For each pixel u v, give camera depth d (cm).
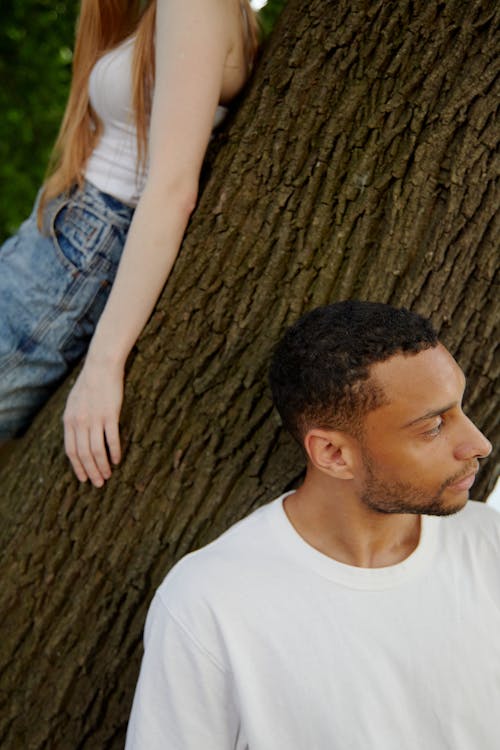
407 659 128
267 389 152
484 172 143
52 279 169
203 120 149
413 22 144
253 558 133
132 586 157
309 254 150
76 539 159
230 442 155
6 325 168
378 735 126
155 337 154
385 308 126
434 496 125
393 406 121
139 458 156
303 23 151
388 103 145
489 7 141
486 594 131
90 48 171
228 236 152
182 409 155
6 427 175
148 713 131
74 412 154
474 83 141
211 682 130
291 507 138
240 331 152
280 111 151
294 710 127
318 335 125
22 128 483
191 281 153
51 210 170
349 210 148
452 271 147
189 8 147
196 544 157
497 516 137
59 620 160
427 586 131
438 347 124
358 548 133
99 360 153
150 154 151
